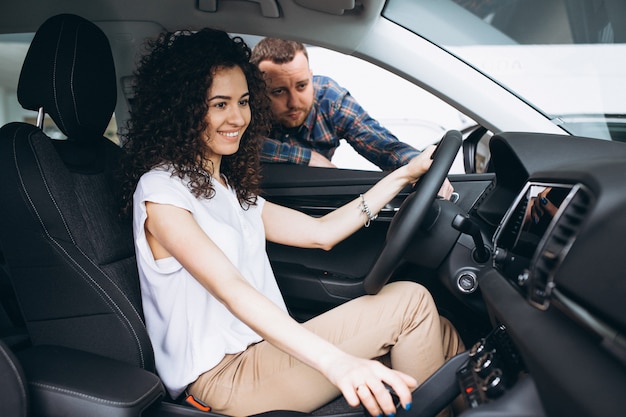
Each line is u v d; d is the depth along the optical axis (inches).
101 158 61.3
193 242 51.3
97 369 49.4
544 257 32.3
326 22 70.1
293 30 72.3
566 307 29.9
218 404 55.1
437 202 61.7
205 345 55.6
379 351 56.9
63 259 52.6
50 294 53.6
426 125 159.9
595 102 73.9
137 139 58.7
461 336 72.4
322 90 92.5
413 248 61.2
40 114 56.4
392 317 56.3
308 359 43.4
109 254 57.1
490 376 39.8
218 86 58.1
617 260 27.5
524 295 35.3
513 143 49.8
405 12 69.4
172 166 57.1
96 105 58.5
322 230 66.0
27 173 52.1
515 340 35.1
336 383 40.9
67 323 54.1
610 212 28.4
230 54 59.4
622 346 26.6
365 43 71.2
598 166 32.2
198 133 57.8
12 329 63.8
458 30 73.4
